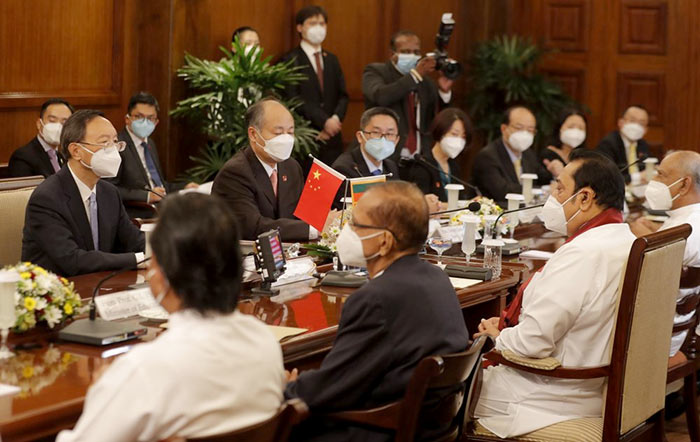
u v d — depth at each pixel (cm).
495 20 1130
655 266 328
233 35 859
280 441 224
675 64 1097
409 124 822
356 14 996
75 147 419
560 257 334
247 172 510
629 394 331
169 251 214
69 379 257
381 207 288
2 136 714
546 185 756
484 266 428
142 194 677
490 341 315
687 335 425
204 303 215
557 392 335
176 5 804
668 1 1093
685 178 456
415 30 1048
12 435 224
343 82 896
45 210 412
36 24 730
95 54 778
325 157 875
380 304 272
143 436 205
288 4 919
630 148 873
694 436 441
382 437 273
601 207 352
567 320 326
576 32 1130
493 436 337
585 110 1105
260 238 372
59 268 411
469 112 1091
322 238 455
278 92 846
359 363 271
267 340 227
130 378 204
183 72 807
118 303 312
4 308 280
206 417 210
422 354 275
